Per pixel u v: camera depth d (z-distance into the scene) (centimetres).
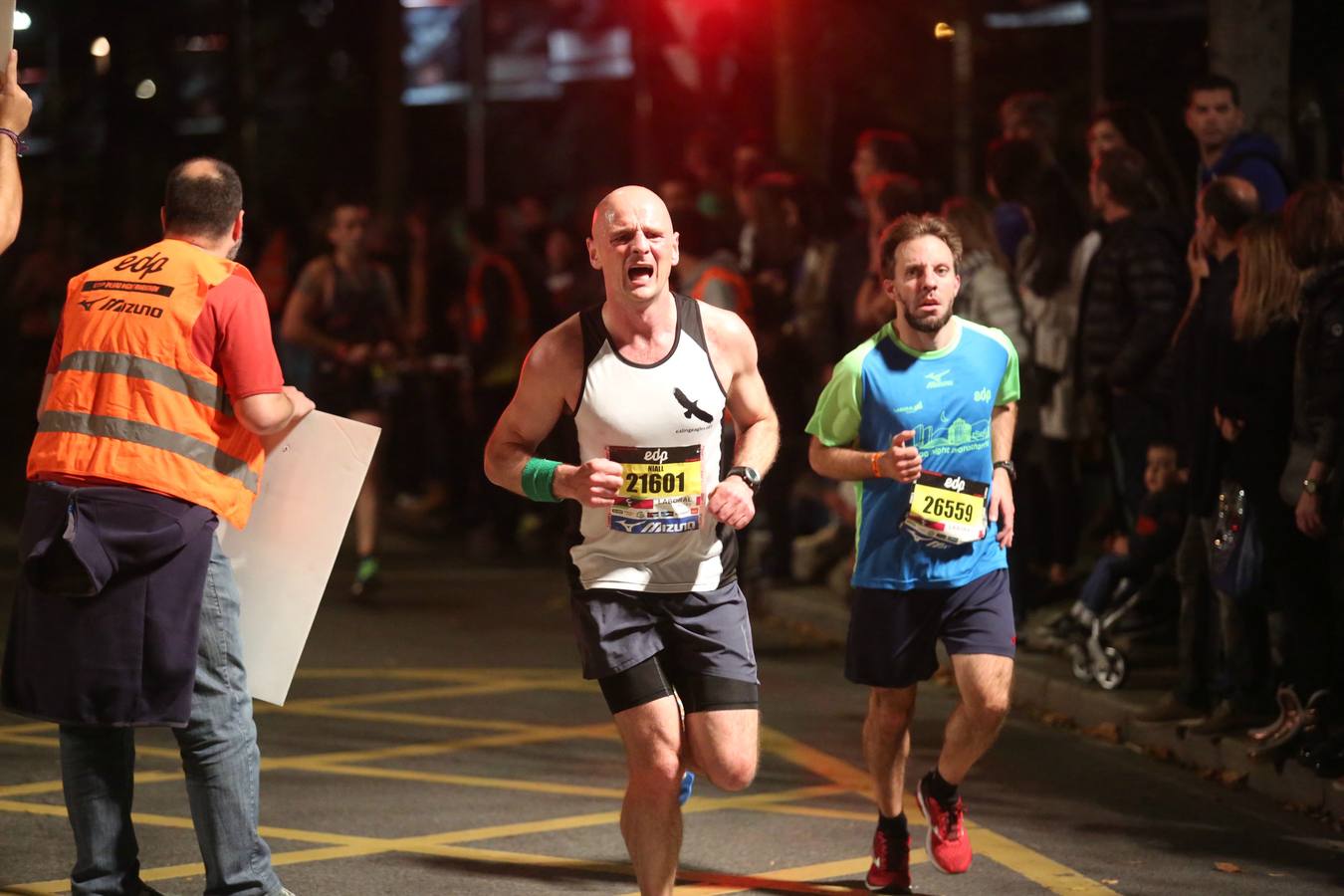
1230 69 2259
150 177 7406
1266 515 1655
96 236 7138
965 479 1326
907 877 1370
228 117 6169
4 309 6481
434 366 3594
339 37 7981
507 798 1658
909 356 1346
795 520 2969
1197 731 1769
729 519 1170
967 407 1341
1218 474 1695
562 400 1200
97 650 1170
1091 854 1464
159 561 1177
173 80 7519
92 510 1167
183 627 1180
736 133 4519
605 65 7762
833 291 2588
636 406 1180
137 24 7381
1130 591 2031
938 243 1327
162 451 1183
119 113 7212
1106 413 2103
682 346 1189
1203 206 1750
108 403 1186
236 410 1203
